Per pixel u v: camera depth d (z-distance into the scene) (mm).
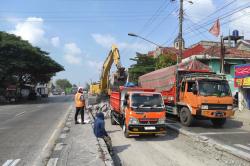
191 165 9891
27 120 21359
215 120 19031
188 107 18688
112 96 20641
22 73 60719
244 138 14586
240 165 9891
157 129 14484
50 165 8836
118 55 27969
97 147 11180
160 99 15000
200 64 22016
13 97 54312
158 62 46031
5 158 10180
